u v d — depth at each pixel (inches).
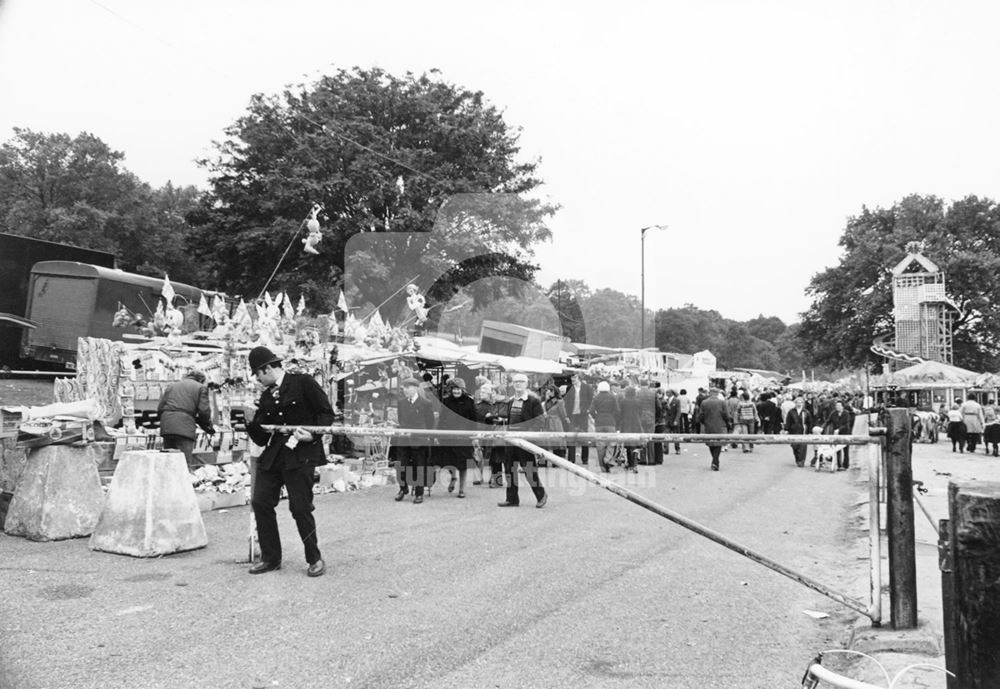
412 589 219.9
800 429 770.8
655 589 222.5
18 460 311.1
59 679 146.6
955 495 78.6
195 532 274.8
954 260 1952.5
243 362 442.6
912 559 169.6
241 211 1161.4
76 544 279.6
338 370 501.7
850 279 2132.1
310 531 235.6
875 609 172.7
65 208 1796.3
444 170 1046.4
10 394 606.9
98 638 172.4
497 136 1121.4
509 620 189.9
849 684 100.8
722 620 192.2
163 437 359.9
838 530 331.3
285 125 1116.5
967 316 2011.6
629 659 162.7
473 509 381.7
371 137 1053.2
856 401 1256.2
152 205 2018.9
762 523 347.3
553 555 268.4
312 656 161.9
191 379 368.5
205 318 646.5
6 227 1808.6
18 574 233.6
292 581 228.5
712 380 1214.9
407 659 160.9
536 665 158.4
